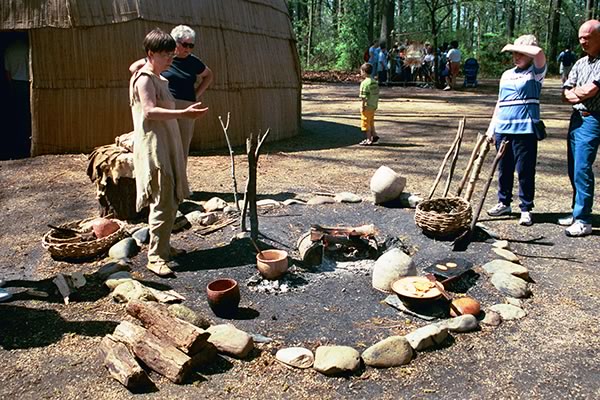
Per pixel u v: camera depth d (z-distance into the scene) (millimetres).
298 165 7789
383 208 5488
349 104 16297
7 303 3596
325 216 5227
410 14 43156
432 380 2713
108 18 7539
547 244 4566
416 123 12172
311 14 34938
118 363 2746
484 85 23188
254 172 4344
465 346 3012
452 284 3701
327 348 2879
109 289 3762
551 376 2742
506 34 37688
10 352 2996
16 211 5691
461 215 4488
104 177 5230
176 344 2803
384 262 3684
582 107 4641
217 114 8508
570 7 34844
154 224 3992
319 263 4070
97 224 4633
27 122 8305
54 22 7379
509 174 5207
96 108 7703
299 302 3539
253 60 9039
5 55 8148
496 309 3381
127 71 7715
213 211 5426
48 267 4219
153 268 3998
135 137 3938
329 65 34281
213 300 3324
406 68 23266
